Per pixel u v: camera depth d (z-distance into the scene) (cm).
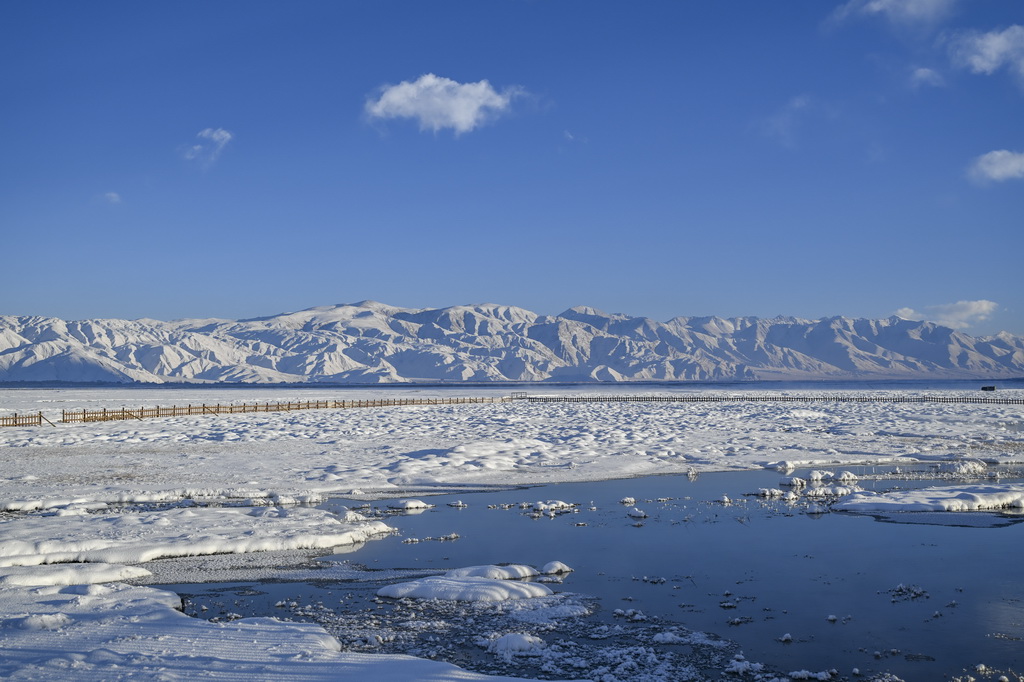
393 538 1797
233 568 1516
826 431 4616
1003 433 4494
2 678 899
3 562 1472
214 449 3653
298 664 966
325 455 3384
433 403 8775
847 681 979
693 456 3334
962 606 1284
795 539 1778
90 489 2394
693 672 1009
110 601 1239
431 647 1092
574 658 1052
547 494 2436
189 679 905
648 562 1572
